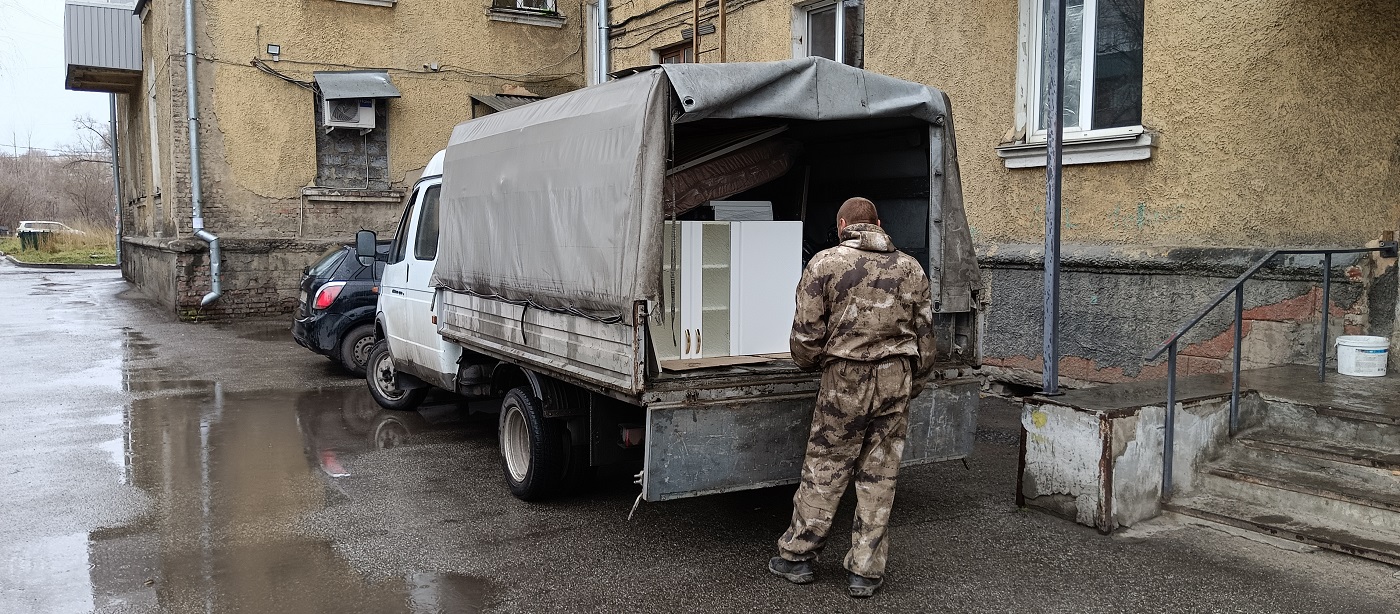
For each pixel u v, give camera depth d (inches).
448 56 646.5
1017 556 181.3
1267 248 253.9
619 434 205.0
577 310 190.5
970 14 336.8
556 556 185.5
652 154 170.7
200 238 584.1
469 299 251.9
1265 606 155.9
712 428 175.9
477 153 245.3
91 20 747.4
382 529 202.8
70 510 216.5
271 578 174.6
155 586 170.6
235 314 599.2
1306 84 244.8
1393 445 190.7
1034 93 317.7
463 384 261.7
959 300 209.6
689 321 198.1
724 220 212.1
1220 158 263.9
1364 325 239.3
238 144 591.8
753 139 223.6
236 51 585.6
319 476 247.4
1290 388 218.2
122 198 1021.2
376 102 628.4
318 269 409.4
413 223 308.2
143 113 788.0
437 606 161.3
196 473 249.9
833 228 245.6
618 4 560.1
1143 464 197.2
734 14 466.9
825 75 189.2
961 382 208.1
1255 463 205.0
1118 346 290.0
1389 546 171.0
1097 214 298.2
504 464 231.3
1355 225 238.7
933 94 205.3
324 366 431.5
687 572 176.2
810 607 159.5
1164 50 275.9
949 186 209.2
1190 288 270.1
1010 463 251.0
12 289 842.2
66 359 448.5
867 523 162.4
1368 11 232.8
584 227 187.8
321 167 619.5
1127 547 184.4
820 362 166.2
